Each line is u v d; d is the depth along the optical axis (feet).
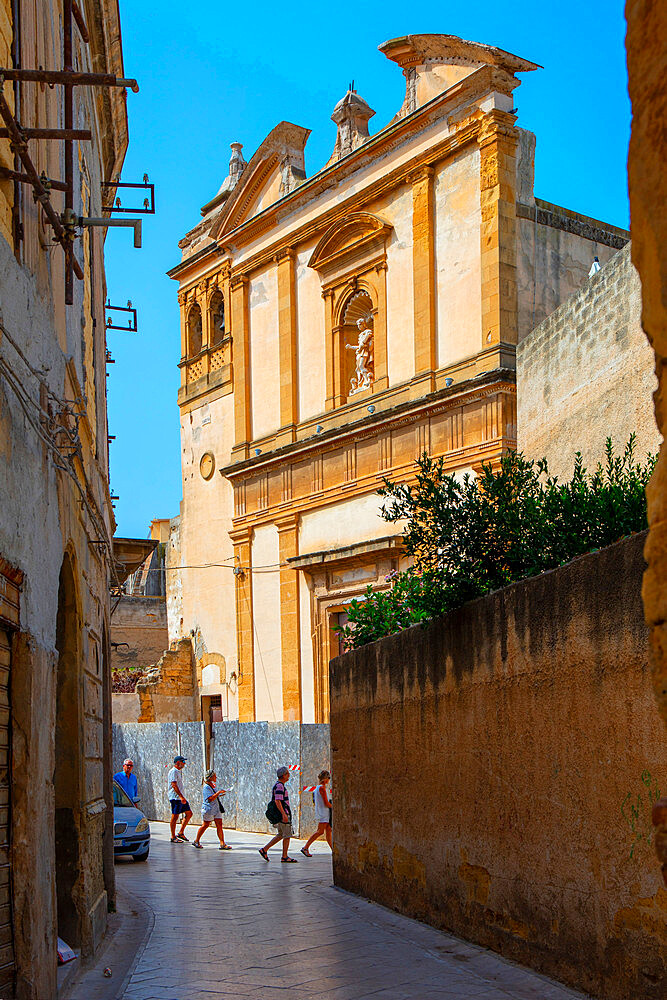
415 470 81.41
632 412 41.98
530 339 55.93
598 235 83.56
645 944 21.83
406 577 45.83
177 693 106.73
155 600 144.25
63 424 27.66
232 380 104.22
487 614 31.48
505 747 29.89
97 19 44.29
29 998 20.36
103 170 57.26
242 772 82.17
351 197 89.71
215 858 64.03
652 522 8.88
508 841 29.55
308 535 92.99
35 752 21.71
